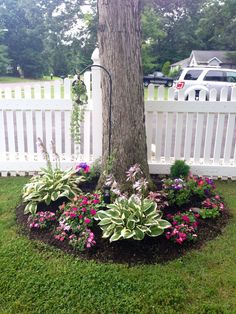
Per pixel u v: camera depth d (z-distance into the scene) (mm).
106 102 3480
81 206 3072
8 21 40219
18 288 2277
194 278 2410
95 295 2221
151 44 41688
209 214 3227
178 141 4539
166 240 2793
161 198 3449
